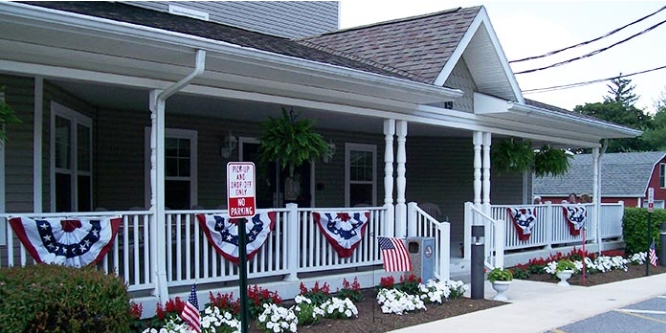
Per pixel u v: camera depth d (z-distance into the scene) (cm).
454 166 1571
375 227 1020
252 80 848
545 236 1436
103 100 958
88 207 979
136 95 901
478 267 1020
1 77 715
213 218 798
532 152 1370
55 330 546
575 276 1316
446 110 1155
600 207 1653
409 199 1573
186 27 873
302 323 791
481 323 842
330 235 937
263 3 1429
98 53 707
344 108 974
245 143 1248
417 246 1023
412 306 888
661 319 902
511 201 1677
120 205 1066
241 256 578
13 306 529
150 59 742
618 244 1733
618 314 937
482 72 1237
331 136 1404
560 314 920
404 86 952
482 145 1266
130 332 660
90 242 683
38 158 742
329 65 845
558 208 1487
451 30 1180
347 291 937
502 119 1284
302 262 928
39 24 605
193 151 1157
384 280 977
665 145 5422
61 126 859
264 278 897
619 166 3844
